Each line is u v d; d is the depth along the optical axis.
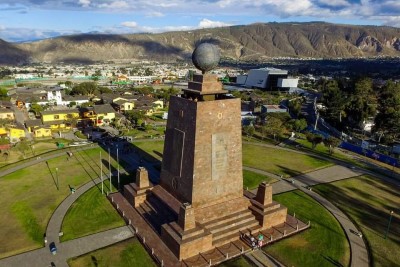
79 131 108.44
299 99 176.25
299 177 71.25
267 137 104.25
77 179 67.25
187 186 46.41
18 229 48.75
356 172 75.12
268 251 44.31
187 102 45.34
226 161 47.78
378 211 56.66
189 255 41.78
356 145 95.50
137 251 43.94
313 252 44.41
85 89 178.25
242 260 42.41
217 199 48.03
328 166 78.62
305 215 54.31
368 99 148.62
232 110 47.00
